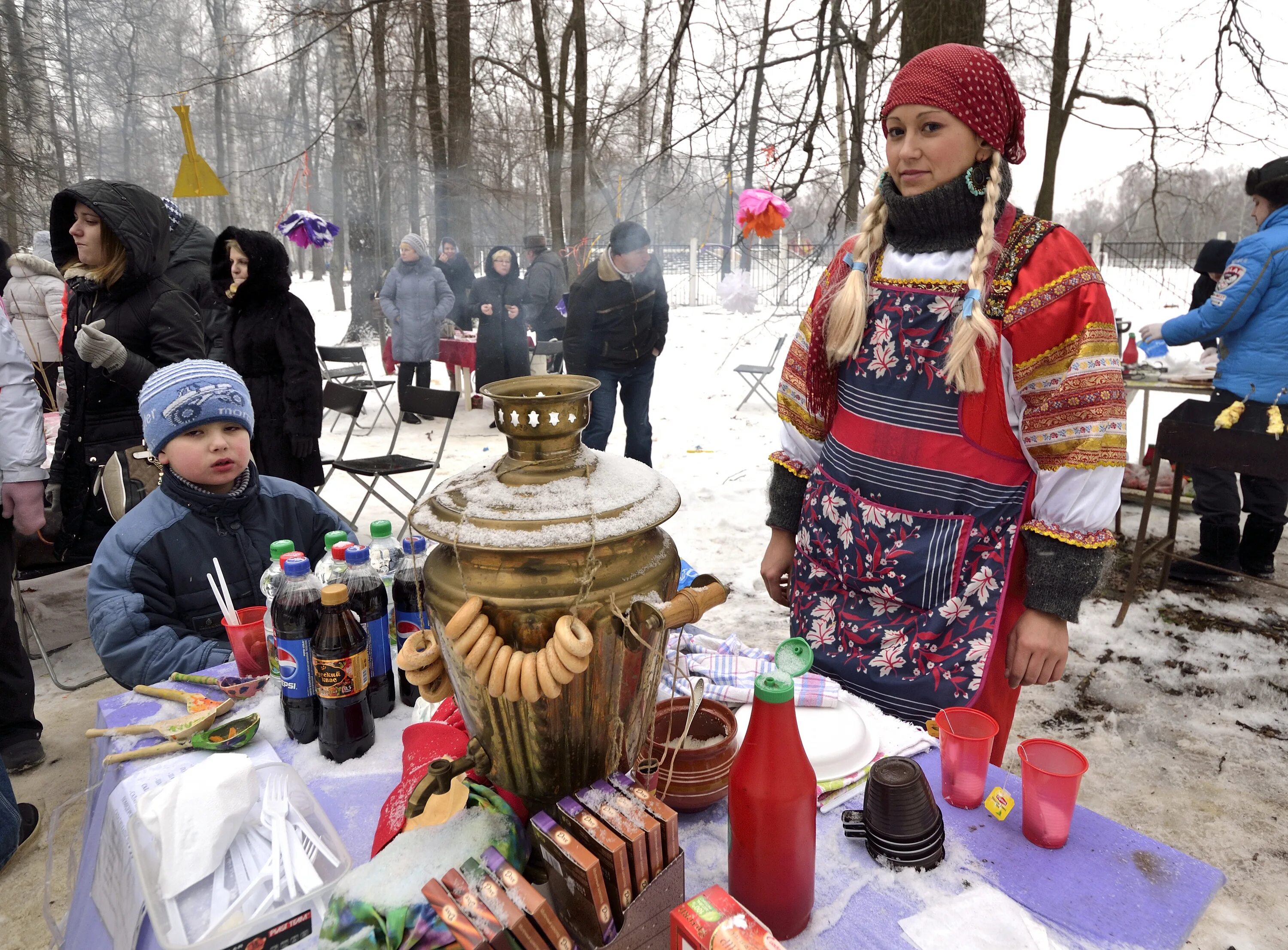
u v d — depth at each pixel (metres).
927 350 1.44
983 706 1.49
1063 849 1.00
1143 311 13.22
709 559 4.20
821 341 1.64
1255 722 2.65
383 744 1.28
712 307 16.70
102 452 2.75
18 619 3.28
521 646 0.78
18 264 3.91
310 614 1.25
